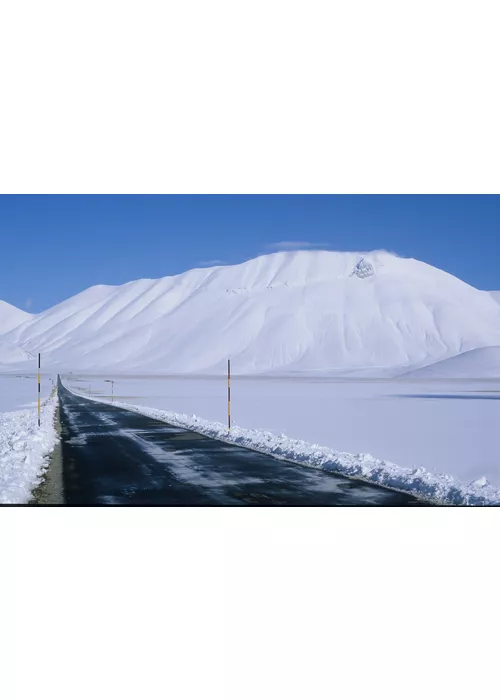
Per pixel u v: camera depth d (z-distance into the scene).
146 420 34.16
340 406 47.00
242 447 22.36
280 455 20.27
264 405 49.12
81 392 77.81
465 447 23.83
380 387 88.06
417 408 44.19
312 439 26.67
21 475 16.14
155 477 16.33
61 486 15.17
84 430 28.61
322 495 14.23
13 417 37.34
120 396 67.75
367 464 17.48
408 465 19.78
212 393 73.81
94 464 18.44
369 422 34.06
